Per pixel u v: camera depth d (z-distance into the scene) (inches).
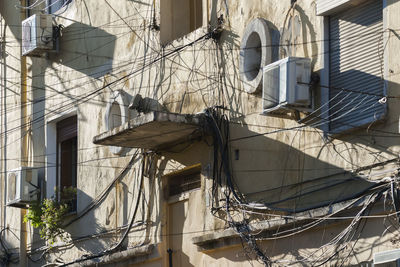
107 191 861.8
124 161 842.2
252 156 678.5
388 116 566.3
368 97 580.7
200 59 747.4
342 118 598.5
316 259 602.2
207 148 729.6
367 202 561.0
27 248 989.2
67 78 945.5
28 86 1018.1
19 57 1036.5
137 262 804.0
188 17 812.0
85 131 904.9
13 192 966.4
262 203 658.2
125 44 853.8
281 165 649.0
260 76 666.2
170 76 784.3
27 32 968.3
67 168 962.7
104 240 856.9
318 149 617.6
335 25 613.0
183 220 761.6
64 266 900.6
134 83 832.9
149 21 820.0
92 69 904.3
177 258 763.4
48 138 970.7
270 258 644.7
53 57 974.4
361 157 584.1
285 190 642.2
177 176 776.9
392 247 552.7
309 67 614.2
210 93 730.8
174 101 773.3
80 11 934.4
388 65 568.1
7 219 1045.2
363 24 591.5
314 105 619.2
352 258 578.2
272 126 661.3
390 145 564.4
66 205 912.9
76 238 898.7
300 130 634.8
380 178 566.3
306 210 611.2
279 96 613.3
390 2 570.3
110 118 849.5
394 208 547.5
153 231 789.9
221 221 701.9
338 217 584.7
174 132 728.3
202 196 728.3
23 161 1006.4
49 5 996.6
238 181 689.6
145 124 701.9
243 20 701.3
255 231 655.8
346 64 601.0
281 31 652.1
